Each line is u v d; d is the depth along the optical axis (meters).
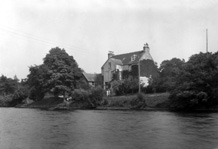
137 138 16.08
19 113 44.03
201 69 43.12
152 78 63.78
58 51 75.19
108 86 75.06
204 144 13.90
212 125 21.52
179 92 42.97
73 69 73.75
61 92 73.19
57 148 13.77
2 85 122.44
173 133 17.62
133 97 55.19
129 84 64.19
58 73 70.19
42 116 35.47
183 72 43.81
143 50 74.00
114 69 74.88
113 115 34.81
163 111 42.16
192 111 40.56
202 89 41.56
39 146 14.32
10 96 97.31
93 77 89.88
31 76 82.25
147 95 55.81
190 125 21.62
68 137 16.94
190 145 13.72
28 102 89.56
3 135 18.19
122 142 14.95
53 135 17.83
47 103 78.38
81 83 76.31
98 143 14.82
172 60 82.19
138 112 40.88
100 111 46.34
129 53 79.44
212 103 42.72
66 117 32.84
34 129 21.14
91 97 60.53
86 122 25.89
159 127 20.91
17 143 15.24
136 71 70.25
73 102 66.31
